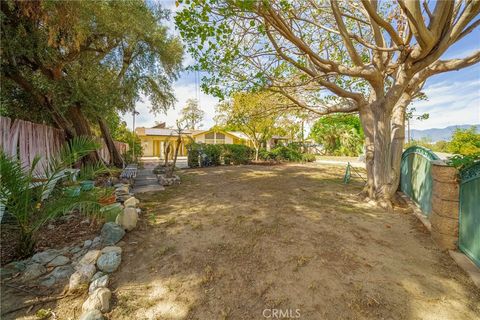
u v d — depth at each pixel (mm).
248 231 3588
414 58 4422
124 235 3338
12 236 3174
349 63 7105
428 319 1966
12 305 2033
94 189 3441
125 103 9273
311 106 6840
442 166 3158
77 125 8023
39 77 6566
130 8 7215
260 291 2283
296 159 16938
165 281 2412
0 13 4891
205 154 13180
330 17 6297
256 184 7465
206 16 3949
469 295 2250
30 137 5383
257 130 14953
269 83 5973
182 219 4098
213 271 2578
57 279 2357
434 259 2877
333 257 2867
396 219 4277
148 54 9273
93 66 7648
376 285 2367
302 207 4879
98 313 1927
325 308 2076
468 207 2854
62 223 3656
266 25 4723
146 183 7590
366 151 5691
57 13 5312
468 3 3889
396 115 5617
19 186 2594
